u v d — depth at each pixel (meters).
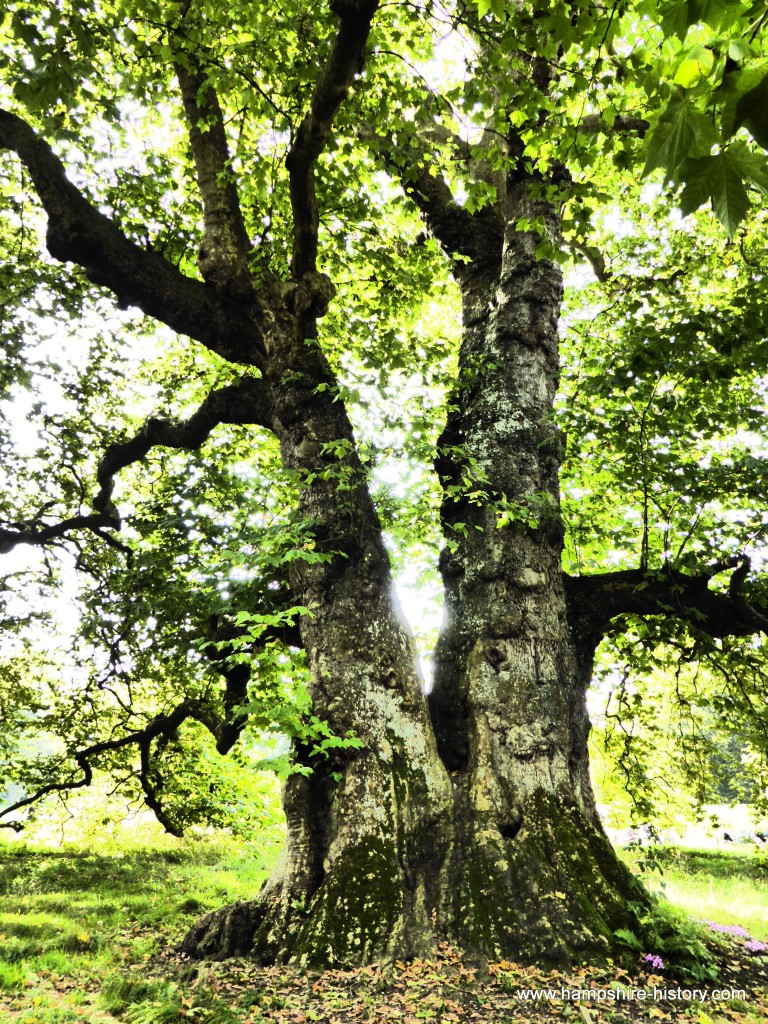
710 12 1.36
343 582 6.36
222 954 5.19
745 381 8.51
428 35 7.14
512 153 8.04
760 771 9.86
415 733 5.88
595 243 11.92
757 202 9.01
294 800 5.75
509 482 6.93
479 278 8.36
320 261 9.90
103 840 15.20
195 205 9.62
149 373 12.58
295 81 7.05
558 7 3.47
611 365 6.74
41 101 5.57
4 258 10.64
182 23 6.57
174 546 9.05
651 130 1.35
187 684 10.68
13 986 4.32
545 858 5.21
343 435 6.95
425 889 5.21
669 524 7.49
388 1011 4.05
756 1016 4.08
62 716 12.77
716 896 8.26
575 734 6.20
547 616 6.45
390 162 8.35
